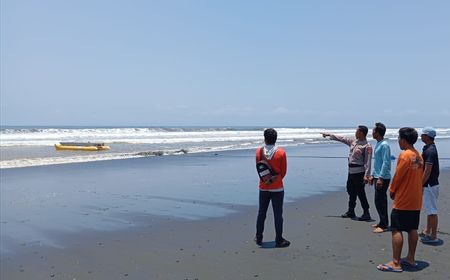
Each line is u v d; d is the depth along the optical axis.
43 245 6.91
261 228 6.83
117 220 8.62
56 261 6.11
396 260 5.51
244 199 10.93
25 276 5.54
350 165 8.50
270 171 6.63
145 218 8.79
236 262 5.97
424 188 6.81
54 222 8.46
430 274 5.39
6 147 32.12
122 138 48.09
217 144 37.16
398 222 5.52
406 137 5.57
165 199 10.94
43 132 67.31
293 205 10.10
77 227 8.06
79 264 5.98
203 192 12.01
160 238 7.29
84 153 26.61
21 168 17.92
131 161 21.20
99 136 53.59
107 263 6.01
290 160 22.36
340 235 7.34
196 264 5.91
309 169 18.09
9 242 7.08
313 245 6.75
